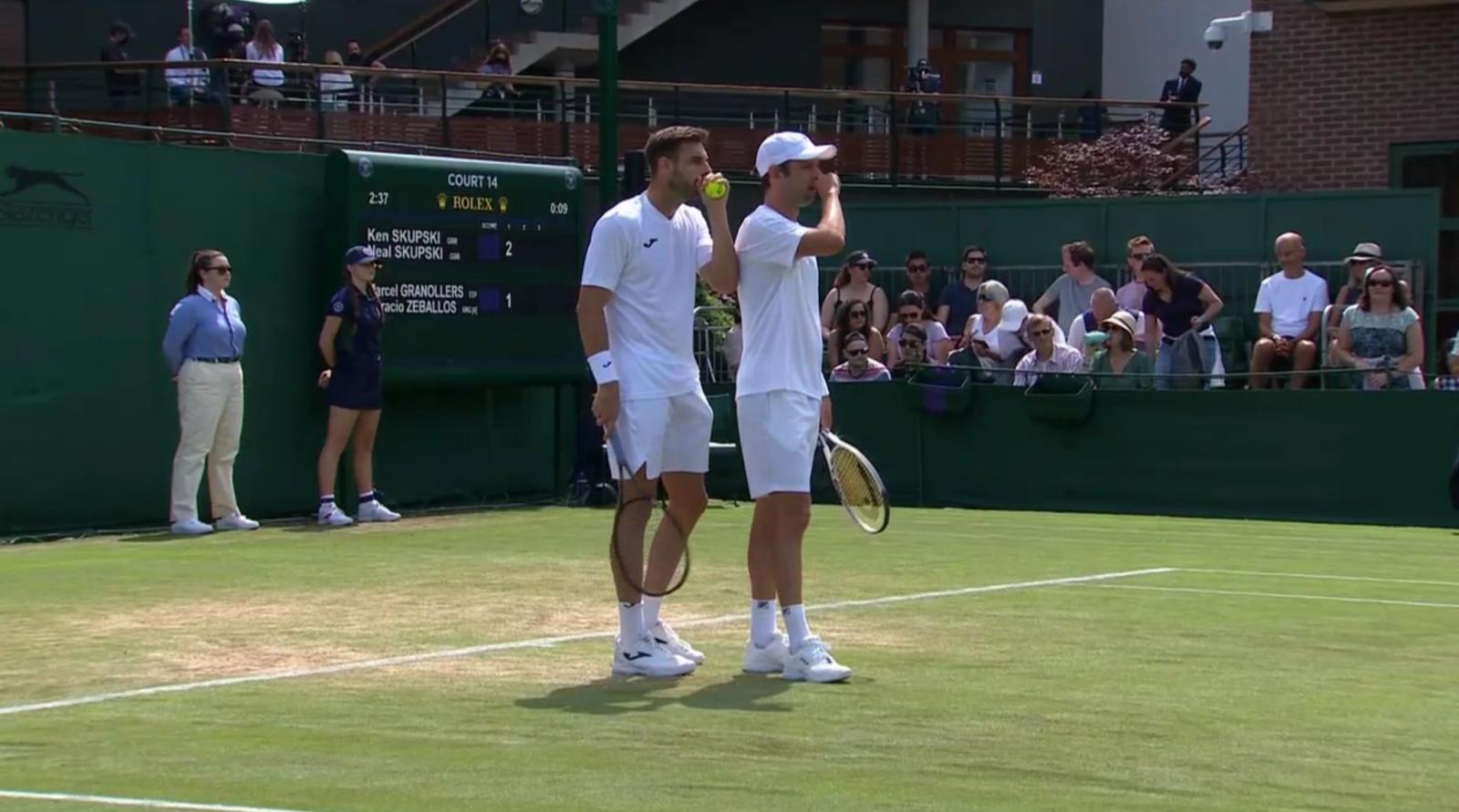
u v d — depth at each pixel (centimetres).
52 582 4075
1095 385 6194
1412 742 2384
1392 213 6988
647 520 2839
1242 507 5962
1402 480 5709
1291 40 8906
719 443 6500
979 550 4859
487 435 6419
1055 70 11962
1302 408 5862
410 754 2294
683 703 2623
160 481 5512
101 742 2377
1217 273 7319
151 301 5481
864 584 4056
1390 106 8662
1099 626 3425
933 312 7638
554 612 3575
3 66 8981
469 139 8794
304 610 3619
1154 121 10294
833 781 2142
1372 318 5975
